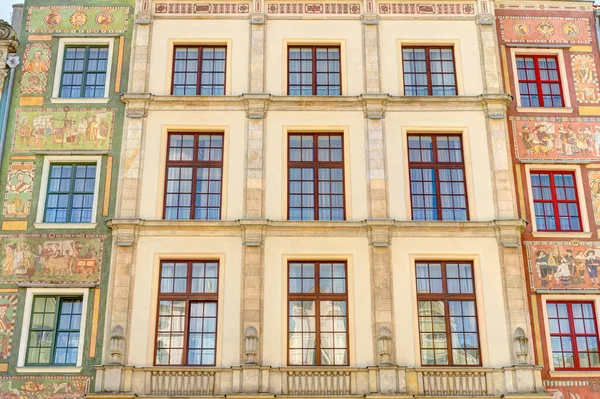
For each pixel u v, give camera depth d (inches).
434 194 1065.5
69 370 961.5
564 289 1025.5
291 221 1021.8
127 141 1065.5
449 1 1160.2
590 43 1162.6
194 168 1069.1
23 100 1096.8
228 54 1127.0
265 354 967.0
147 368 952.3
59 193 1057.5
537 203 1078.4
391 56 1130.0
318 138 1087.6
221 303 991.6
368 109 1087.6
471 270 1023.0
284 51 1130.0
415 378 957.8
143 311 984.9
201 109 1089.4
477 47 1136.8
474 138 1082.1
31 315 995.9
